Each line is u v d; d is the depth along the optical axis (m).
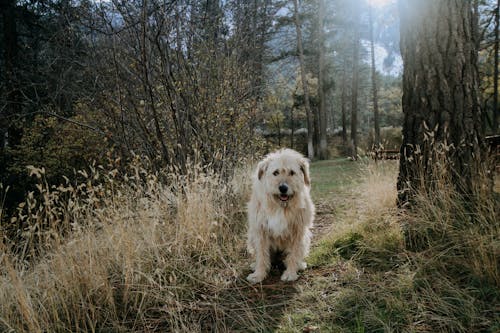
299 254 3.31
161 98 5.02
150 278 2.78
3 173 10.18
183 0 5.14
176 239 3.53
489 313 2.18
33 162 9.95
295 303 2.69
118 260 3.15
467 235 2.87
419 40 3.83
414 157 3.90
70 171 10.01
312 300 2.71
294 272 3.22
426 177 3.64
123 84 5.00
